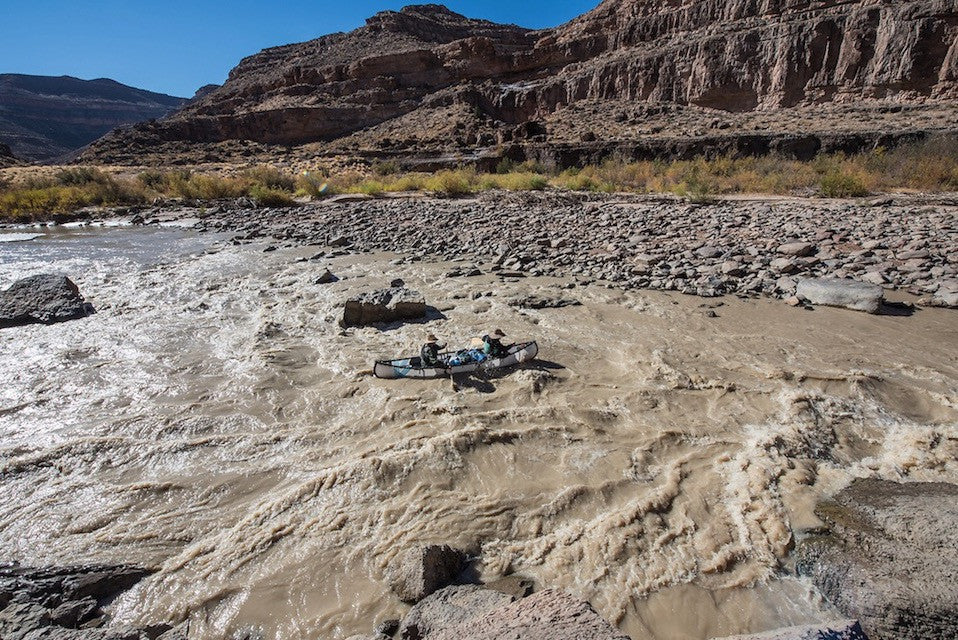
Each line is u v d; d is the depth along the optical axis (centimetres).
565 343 871
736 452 573
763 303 1025
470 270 1295
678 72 5397
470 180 3172
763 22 5022
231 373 788
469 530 470
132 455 595
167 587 417
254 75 9825
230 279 1311
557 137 4566
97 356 859
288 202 2717
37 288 1092
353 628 376
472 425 631
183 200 2862
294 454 592
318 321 998
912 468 536
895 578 368
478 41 7131
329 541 461
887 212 1673
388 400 699
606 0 6894
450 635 270
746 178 2422
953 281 1038
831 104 4397
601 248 1458
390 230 1853
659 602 391
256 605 400
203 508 510
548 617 260
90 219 2494
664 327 927
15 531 480
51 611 382
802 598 389
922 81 3975
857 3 4475
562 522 480
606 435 616
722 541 445
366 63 7475
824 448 579
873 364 767
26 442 620
